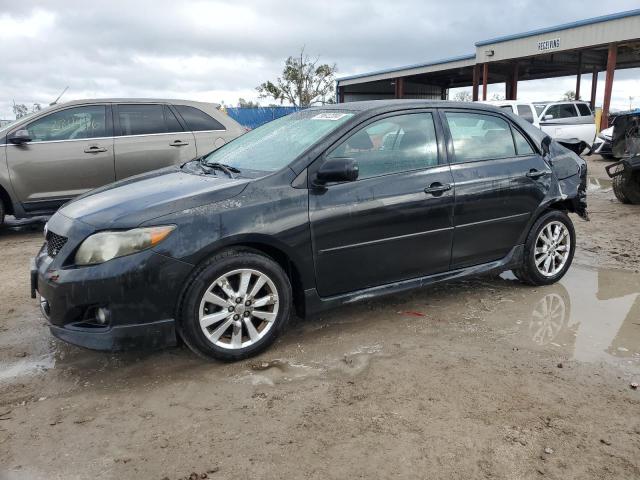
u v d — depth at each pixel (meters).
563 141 7.50
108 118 7.43
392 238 3.87
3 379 3.30
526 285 4.98
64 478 2.40
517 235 4.61
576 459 2.50
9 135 6.95
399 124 4.01
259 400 3.01
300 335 3.88
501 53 27.20
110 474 2.42
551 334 3.90
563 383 3.19
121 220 3.14
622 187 9.12
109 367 3.44
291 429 2.74
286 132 4.18
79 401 3.04
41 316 4.32
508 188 4.42
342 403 2.97
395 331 3.95
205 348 3.31
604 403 2.97
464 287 4.93
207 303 3.32
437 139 4.16
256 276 3.44
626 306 4.47
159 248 3.11
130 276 3.06
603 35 22.47
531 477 2.38
